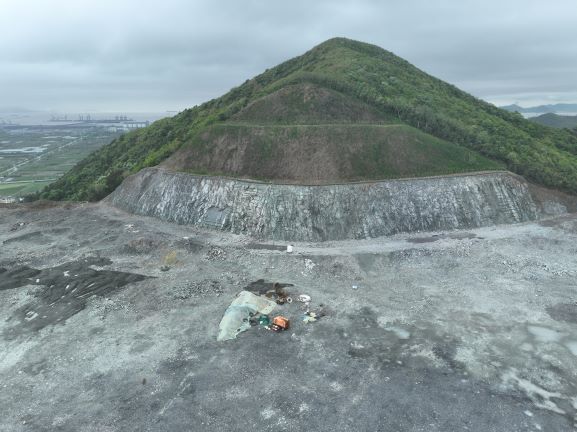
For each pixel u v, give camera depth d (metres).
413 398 24.66
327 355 28.72
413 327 31.84
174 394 25.36
